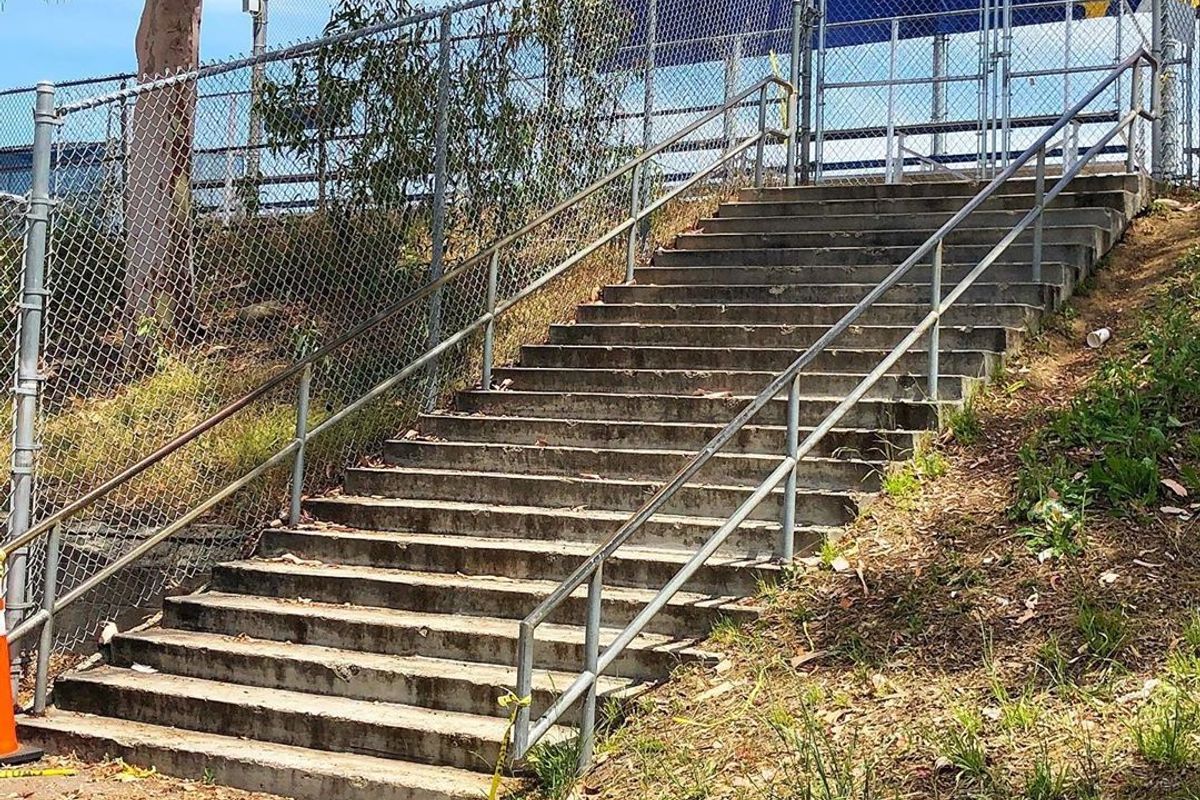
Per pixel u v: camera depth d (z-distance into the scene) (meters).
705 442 8.07
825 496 6.92
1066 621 5.52
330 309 9.82
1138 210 10.80
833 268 9.99
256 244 9.44
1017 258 9.69
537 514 7.51
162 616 7.44
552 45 10.72
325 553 7.69
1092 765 4.47
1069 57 13.27
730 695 5.56
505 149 10.28
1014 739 4.76
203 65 8.52
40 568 7.46
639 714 5.60
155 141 8.80
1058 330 8.85
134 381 9.35
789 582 6.36
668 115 11.98
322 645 6.80
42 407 8.02
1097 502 6.41
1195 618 5.27
